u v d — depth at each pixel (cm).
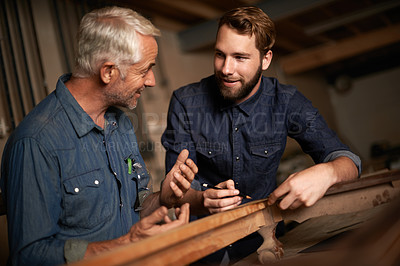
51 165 105
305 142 159
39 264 93
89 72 113
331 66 1176
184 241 65
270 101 165
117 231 120
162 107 550
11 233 98
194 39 614
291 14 550
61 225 110
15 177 100
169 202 131
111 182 122
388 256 55
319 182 103
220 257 140
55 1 402
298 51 904
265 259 97
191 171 122
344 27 803
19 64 360
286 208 101
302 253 90
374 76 1196
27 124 107
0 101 338
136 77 117
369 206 103
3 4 350
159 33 120
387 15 790
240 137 164
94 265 46
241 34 134
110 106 135
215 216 76
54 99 115
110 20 111
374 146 962
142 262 55
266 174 168
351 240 58
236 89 145
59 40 408
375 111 1198
